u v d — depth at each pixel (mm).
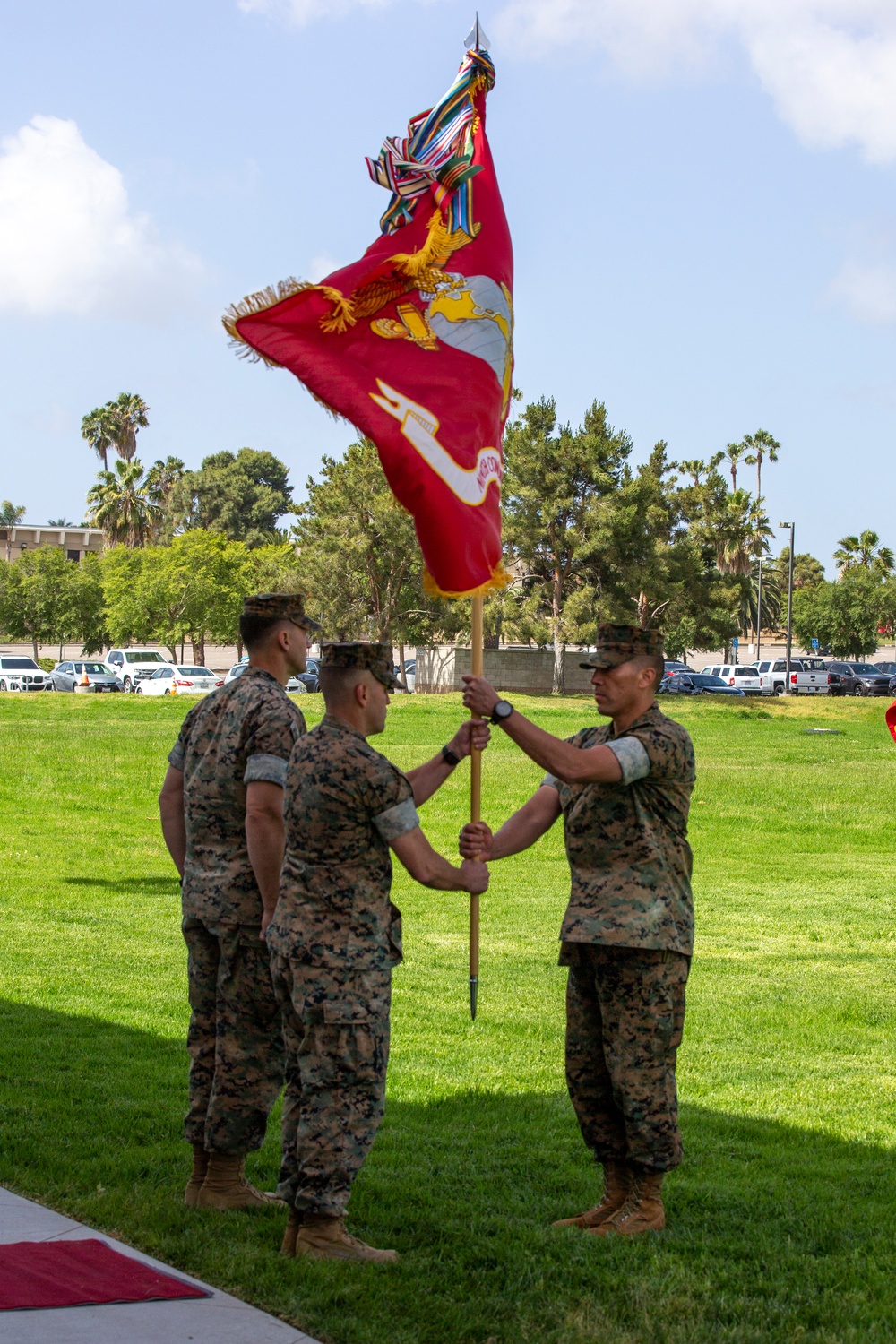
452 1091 6547
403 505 4809
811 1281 4152
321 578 49500
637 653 4645
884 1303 3971
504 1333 3648
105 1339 3455
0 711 33938
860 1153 5684
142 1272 3947
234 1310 3725
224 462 113125
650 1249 4359
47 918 11305
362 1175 5117
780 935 11406
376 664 4395
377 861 4309
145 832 17547
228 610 63594
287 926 4250
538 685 54469
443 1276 4090
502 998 8742
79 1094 6129
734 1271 4203
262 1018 4602
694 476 68438
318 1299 3801
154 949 10062
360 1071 4195
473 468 4832
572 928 4512
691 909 4664
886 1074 7039
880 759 29875
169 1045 7203
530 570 52062
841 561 96312
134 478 81750
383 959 4281
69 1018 7742
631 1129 4516
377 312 4934
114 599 64812
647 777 4547
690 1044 7629
